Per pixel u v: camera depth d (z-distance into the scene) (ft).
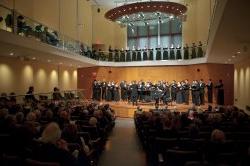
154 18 50.37
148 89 62.75
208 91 64.23
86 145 18.24
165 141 17.48
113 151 28.07
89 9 83.41
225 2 19.97
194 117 27.76
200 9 71.77
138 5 44.75
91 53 72.54
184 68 73.00
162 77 75.15
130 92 65.16
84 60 63.52
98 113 29.17
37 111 25.41
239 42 36.70
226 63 66.54
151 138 20.90
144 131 26.78
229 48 41.86
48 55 48.21
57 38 50.60
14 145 13.99
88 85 79.41
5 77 46.34
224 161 12.99
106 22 84.99
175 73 73.92
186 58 71.61
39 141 13.17
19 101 35.04
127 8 45.78
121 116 60.70
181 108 56.34
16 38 34.99
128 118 59.00
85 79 79.82
